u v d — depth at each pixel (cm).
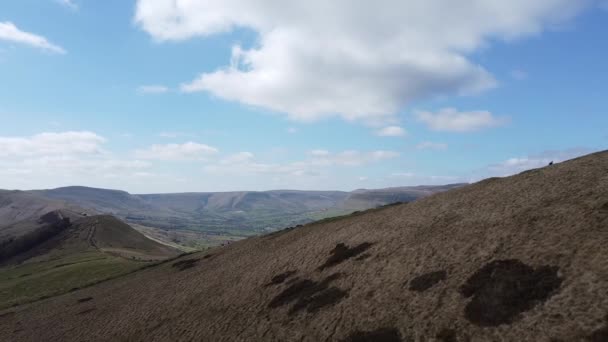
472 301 2627
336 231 6359
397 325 2809
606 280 2148
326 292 3931
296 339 3353
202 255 10369
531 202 3647
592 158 4275
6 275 16712
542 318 2156
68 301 9312
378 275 3738
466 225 3866
